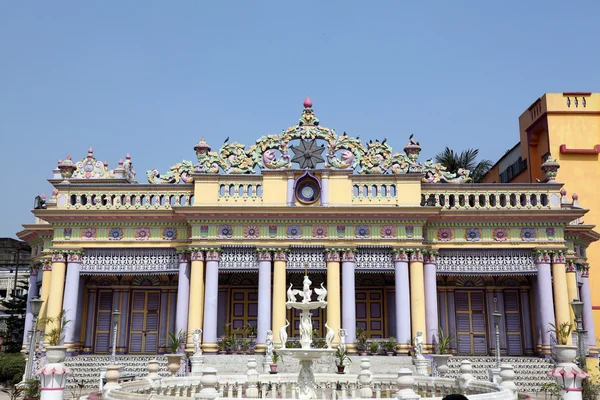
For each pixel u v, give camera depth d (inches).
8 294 2316.7
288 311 1396.4
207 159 1330.0
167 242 1310.3
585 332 1185.4
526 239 1298.0
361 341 1253.7
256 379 830.5
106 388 660.7
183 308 1270.9
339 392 845.2
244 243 1274.6
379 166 1333.7
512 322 1406.3
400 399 562.6
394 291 1418.6
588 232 1375.5
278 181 1306.6
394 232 1279.5
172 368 1011.9
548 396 1069.8
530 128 1708.9
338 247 1272.1
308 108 1349.7
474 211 1295.5
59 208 1322.6
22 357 1254.9
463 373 761.6
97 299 1422.2
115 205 1325.0
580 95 1625.2
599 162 1592.0
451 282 1430.9
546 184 1315.2
